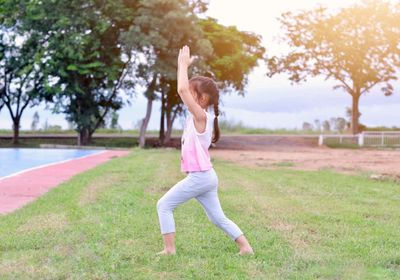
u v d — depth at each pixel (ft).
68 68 85.10
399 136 111.04
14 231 16.24
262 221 18.79
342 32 114.73
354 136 113.91
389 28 111.96
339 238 16.20
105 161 50.16
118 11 88.53
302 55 119.24
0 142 102.94
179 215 19.67
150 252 13.80
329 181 33.94
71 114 93.76
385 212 21.58
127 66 95.20
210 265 12.61
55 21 89.25
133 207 21.34
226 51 104.88
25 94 98.94
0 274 11.68
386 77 116.37
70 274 11.66
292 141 115.85
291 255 13.80
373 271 12.57
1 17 93.04
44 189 27.68
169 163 46.03
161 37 84.48
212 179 13.37
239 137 121.29
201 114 13.05
